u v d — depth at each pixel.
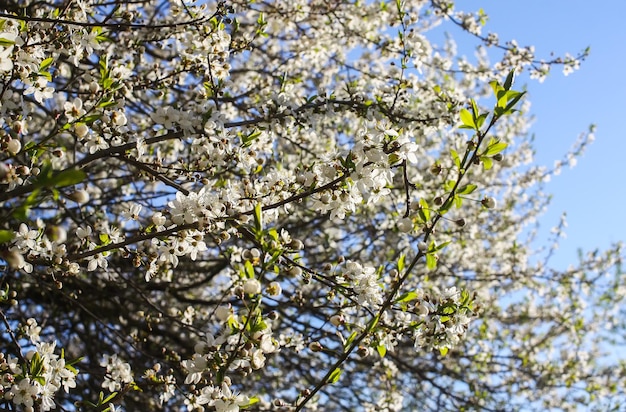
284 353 8.25
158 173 3.66
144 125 6.66
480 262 10.33
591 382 9.97
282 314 6.93
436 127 5.42
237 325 2.61
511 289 10.32
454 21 7.39
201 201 3.31
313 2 7.33
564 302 10.69
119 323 7.81
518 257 10.26
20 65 3.34
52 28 3.89
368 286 3.46
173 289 7.73
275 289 2.70
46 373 3.22
